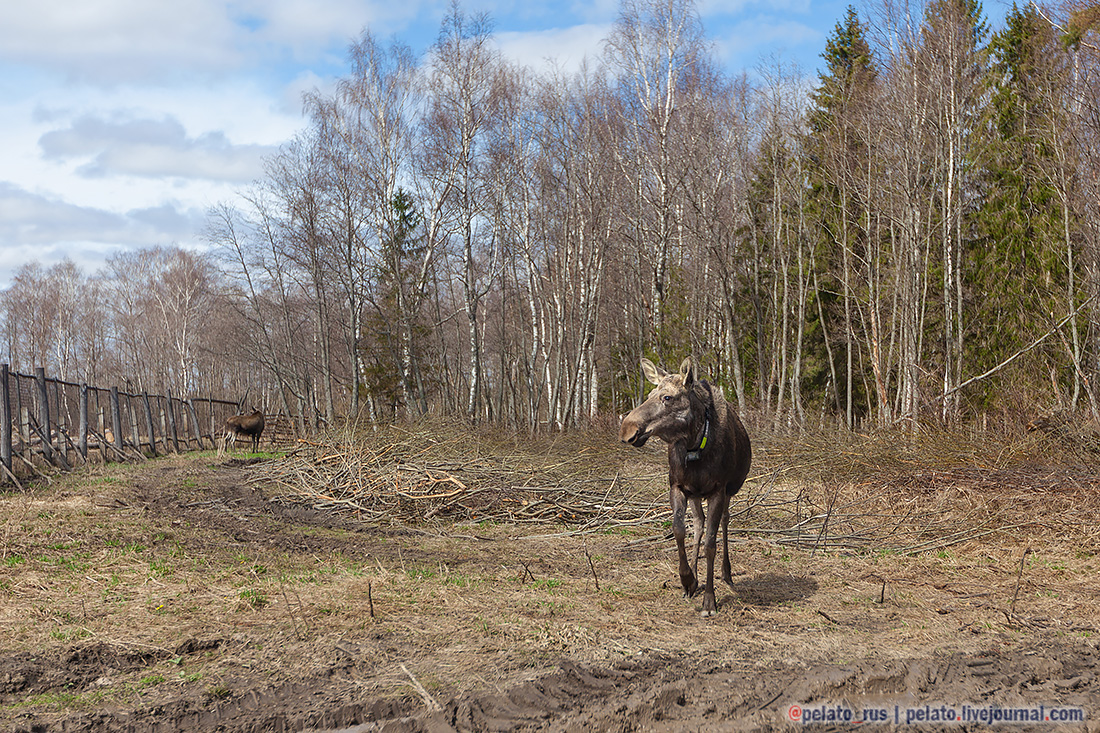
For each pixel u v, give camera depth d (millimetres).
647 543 10773
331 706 4750
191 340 60688
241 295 44625
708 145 30047
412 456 15156
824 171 29703
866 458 15203
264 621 6418
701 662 5672
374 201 33000
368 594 7191
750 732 4543
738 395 26797
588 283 31453
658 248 31406
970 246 27766
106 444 21047
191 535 10469
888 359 26969
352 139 32781
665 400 7047
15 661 5355
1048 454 14398
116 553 8914
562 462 15336
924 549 10172
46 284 65875
